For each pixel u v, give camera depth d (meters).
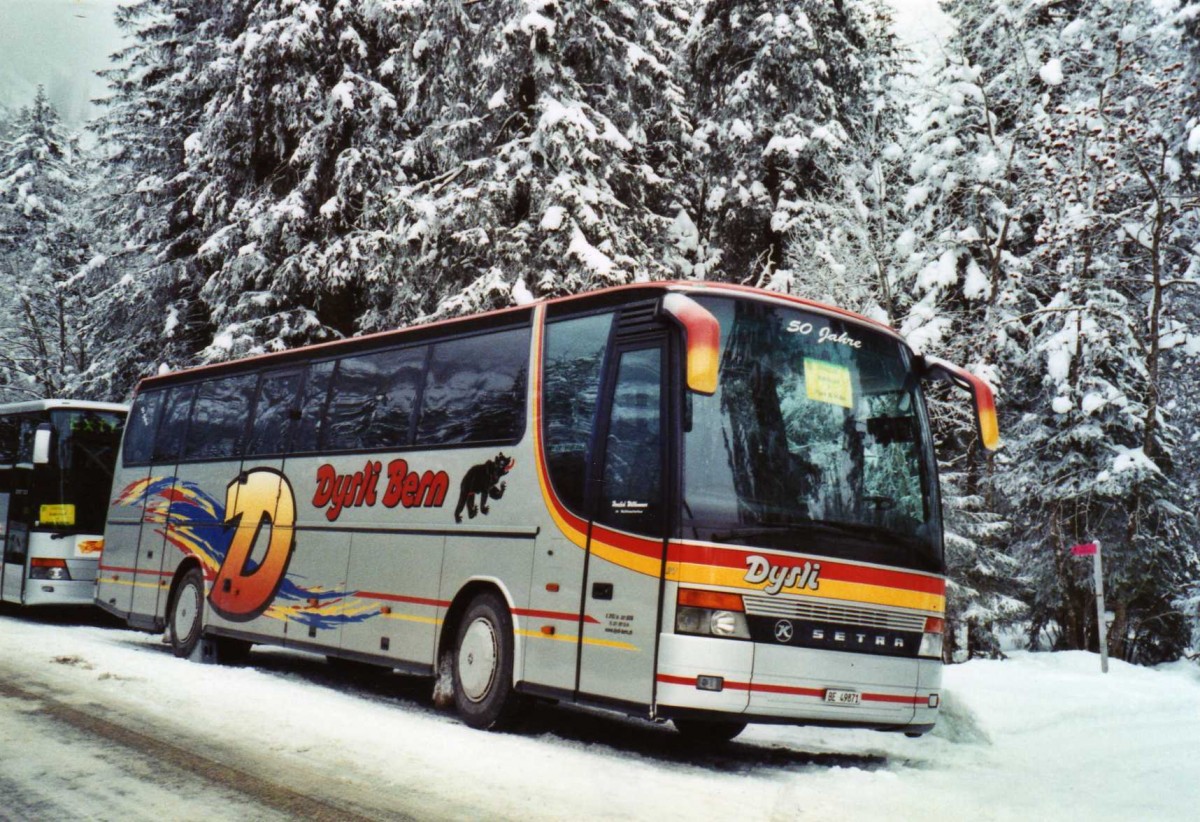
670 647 7.43
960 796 7.28
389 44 26.53
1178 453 23.81
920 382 9.14
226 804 5.96
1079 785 7.96
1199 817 6.83
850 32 25.84
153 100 30.50
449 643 9.61
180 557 14.12
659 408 7.93
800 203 24.14
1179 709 13.03
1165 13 21.61
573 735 9.27
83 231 41.78
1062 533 21.72
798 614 7.71
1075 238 20.58
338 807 5.97
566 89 21.70
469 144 22.95
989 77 24.33
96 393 31.72
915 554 8.41
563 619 8.34
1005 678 14.71
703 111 27.16
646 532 7.78
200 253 25.95
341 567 11.12
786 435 8.11
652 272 22.80
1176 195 21.50
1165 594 21.16
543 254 21.23
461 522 9.64
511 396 9.47
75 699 9.31
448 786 6.61
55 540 17.62
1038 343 22.44
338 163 24.75
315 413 12.22
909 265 22.91
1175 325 22.58
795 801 6.77
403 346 11.12
